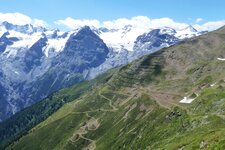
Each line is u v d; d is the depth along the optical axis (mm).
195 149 197625
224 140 179625
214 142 187875
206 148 186250
